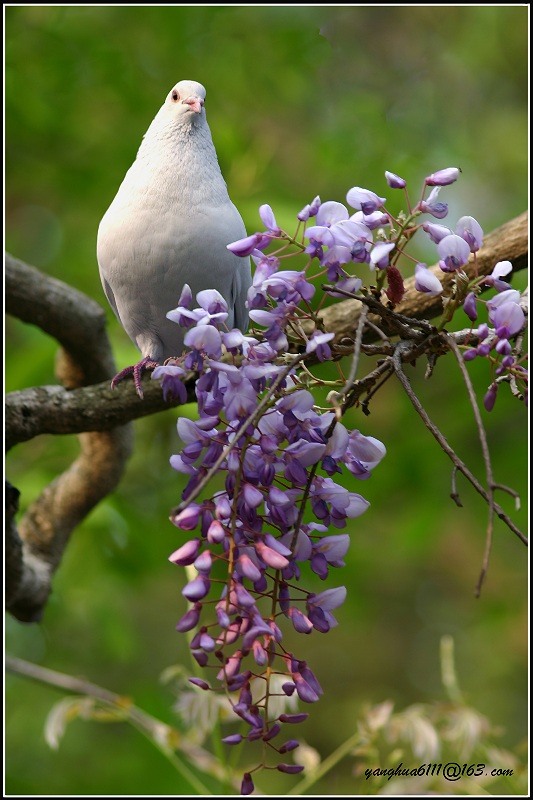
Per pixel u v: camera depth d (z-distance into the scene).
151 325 6.45
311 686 3.52
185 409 8.98
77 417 6.30
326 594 3.65
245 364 3.59
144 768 9.16
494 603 13.58
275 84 10.38
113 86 9.74
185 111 6.10
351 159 10.27
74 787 8.99
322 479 3.75
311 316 3.71
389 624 15.91
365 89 12.75
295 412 3.56
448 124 12.85
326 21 12.17
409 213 3.77
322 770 5.96
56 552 7.50
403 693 15.55
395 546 10.33
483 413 9.55
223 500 3.54
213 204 6.09
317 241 3.70
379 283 3.78
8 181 10.06
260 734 3.47
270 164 10.10
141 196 6.06
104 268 6.36
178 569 9.62
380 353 3.67
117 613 9.52
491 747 6.05
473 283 3.75
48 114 9.66
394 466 9.66
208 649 3.40
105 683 13.16
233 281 6.30
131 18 9.92
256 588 3.58
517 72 14.19
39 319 6.78
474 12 14.05
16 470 9.07
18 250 11.00
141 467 9.76
